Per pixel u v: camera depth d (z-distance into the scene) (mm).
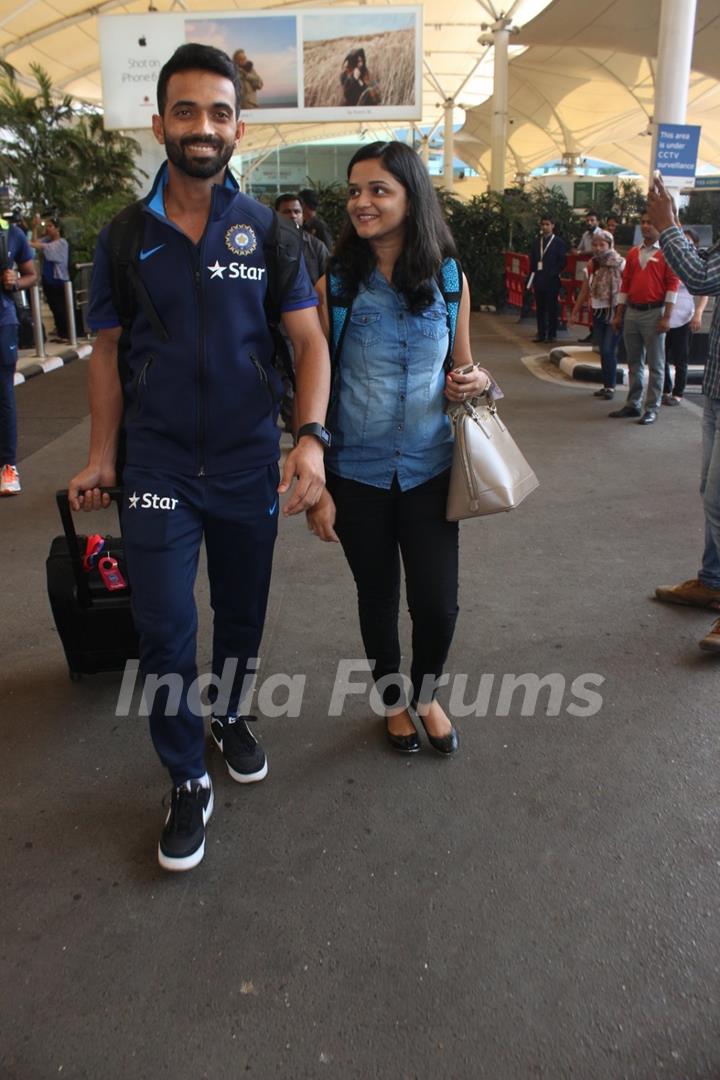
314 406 2426
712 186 13023
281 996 2104
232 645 2801
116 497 2553
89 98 35344
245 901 2404
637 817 2727
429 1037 1993
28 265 5891
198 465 2406
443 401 2715
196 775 2592
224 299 2307
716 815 2734
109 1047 1979
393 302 2549
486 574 4621
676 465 6707
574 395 9625
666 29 10289
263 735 3184
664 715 3277
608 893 2418
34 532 5340
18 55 26656
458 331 2670
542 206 21328
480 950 2230
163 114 2203
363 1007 2072
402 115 17328
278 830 2682
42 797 2859
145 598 2385
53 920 2348
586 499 5902
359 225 2445
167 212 2324
